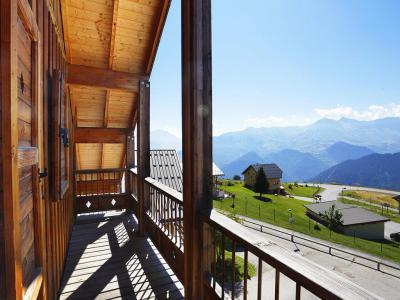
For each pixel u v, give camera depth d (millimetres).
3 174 984
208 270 1999
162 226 3523
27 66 1486
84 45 4281
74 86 4391
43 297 1731
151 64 4695
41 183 1837
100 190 8070
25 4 1284
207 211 1914
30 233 1523
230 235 1508
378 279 12117
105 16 3977
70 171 4523
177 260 2891
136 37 4395
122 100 5707
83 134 6047
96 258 3496
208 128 2029
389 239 27719
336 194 67688
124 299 2570
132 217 5469
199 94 1992
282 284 9016
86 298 2580
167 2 3908
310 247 16406
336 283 854
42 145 1910
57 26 3016
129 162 6207
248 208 29906
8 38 997
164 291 2715
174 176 11758
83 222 5098
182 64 2152
